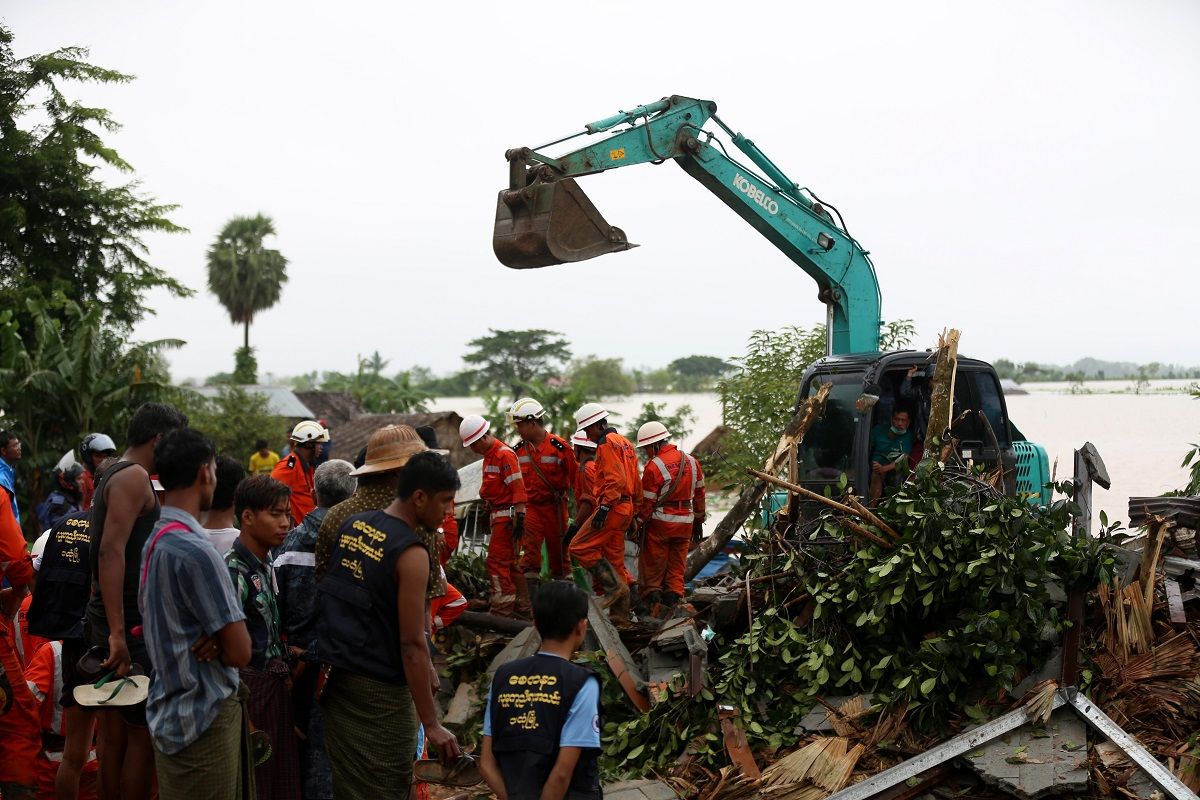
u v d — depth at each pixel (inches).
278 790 186.5
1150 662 262.8
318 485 231.0
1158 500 332.5
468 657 355.9
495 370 3545.8
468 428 365.1
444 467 175.0
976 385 355.6
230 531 195.6
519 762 153.7
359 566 173.9
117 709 185.3
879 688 269.9
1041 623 257.3
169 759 157.0
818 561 291.1
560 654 159.3
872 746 252.4
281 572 199.8
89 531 205.2
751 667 283.3
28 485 807.1
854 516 285.1
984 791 234.7
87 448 363.6
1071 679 251.4
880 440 344.5
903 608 269.4
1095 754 235.8
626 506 336.5
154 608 157.2
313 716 195.6
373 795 175.2
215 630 156.0
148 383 858.8
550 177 379.2
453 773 286.5
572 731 151.8
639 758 276.7
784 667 284.7
